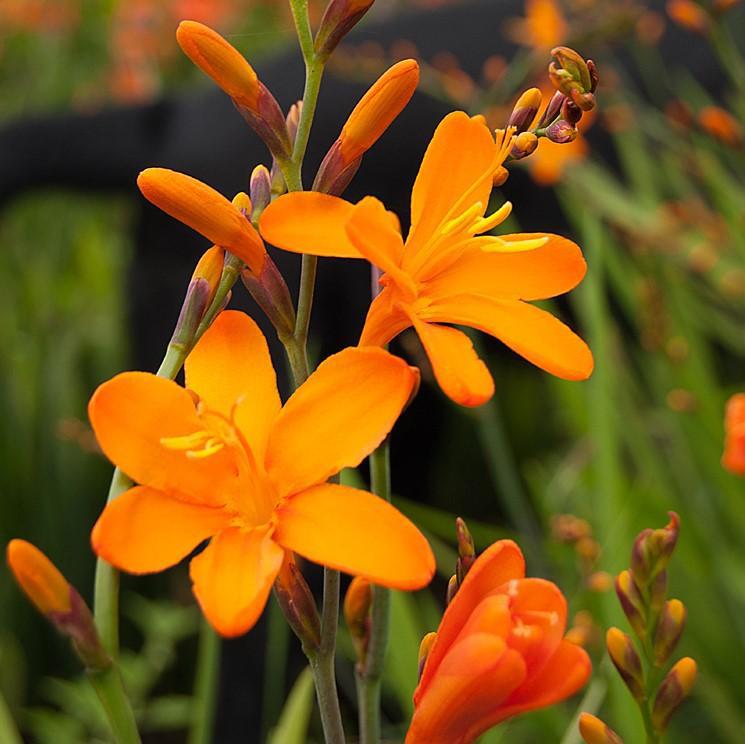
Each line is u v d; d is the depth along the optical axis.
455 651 0.28
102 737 0.73
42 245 1.29
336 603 0.30
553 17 0.79
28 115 1.09
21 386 1.02
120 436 0.28
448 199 0.31
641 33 0.88
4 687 0.92
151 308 0.99
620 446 0.80
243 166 0.95
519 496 0.67
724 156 0.92
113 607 0.28
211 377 0.30
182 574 1.03
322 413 0.28
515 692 0.28
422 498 1.05
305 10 0.30
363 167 0.97
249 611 0.26
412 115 0.96
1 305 1.22
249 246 0.29
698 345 0.80
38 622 0.96
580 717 0.31
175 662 0.98
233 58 0.29
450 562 0.70
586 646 0.54
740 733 0.62
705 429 0.74
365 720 0.32
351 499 0.27
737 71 0.64
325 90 0.94
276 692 0.73
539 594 0.28
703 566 0.70
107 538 0.26
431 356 0.27
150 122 1.00
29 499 0.98
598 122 0.99
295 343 0.30
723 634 0.70
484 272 0.31
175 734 0.99
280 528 0.27
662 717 0.32
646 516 0.68
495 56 0.98
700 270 0.79
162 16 1.43
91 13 1.58
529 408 1.15
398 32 1.03
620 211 0.80
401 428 1.02
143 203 0.99
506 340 0.28
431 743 0.28
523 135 0.30
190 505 0.28
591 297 0.64
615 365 0.78
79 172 1.00
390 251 0.29
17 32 1.52
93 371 1.07
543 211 0.99
